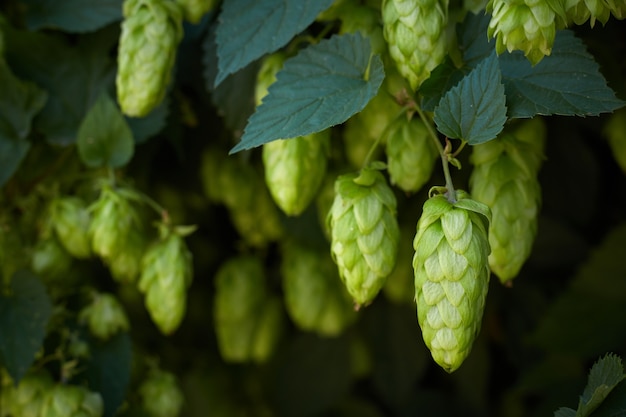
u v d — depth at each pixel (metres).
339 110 0.46
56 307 0.57
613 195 0.67
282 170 0.50
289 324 0.74
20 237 0.59
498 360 0.74
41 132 0.58
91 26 0.57
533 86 0.46
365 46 0.47
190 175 0.66
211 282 0.73
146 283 0.55
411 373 0.71
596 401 0.46
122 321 0.58
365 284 0.46
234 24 0.49
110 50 0.59
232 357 0.68
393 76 0.50
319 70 0.47
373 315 0.72
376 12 0.50
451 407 0.73
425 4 0.46
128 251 0.56
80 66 0.58
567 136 0.64
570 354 0.64
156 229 0.66
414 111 0.48
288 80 0.47
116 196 0.55
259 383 0.76
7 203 0.59
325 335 0.72
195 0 0.52
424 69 0.47
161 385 0.60
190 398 0.72
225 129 0.64
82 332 0.58
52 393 0.55
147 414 0.59
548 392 0.67
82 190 0.59
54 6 0.57
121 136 0.55
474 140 0.45
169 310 0.55
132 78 0.51
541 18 0.44
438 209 0.44
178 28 0.52
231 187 0.64
